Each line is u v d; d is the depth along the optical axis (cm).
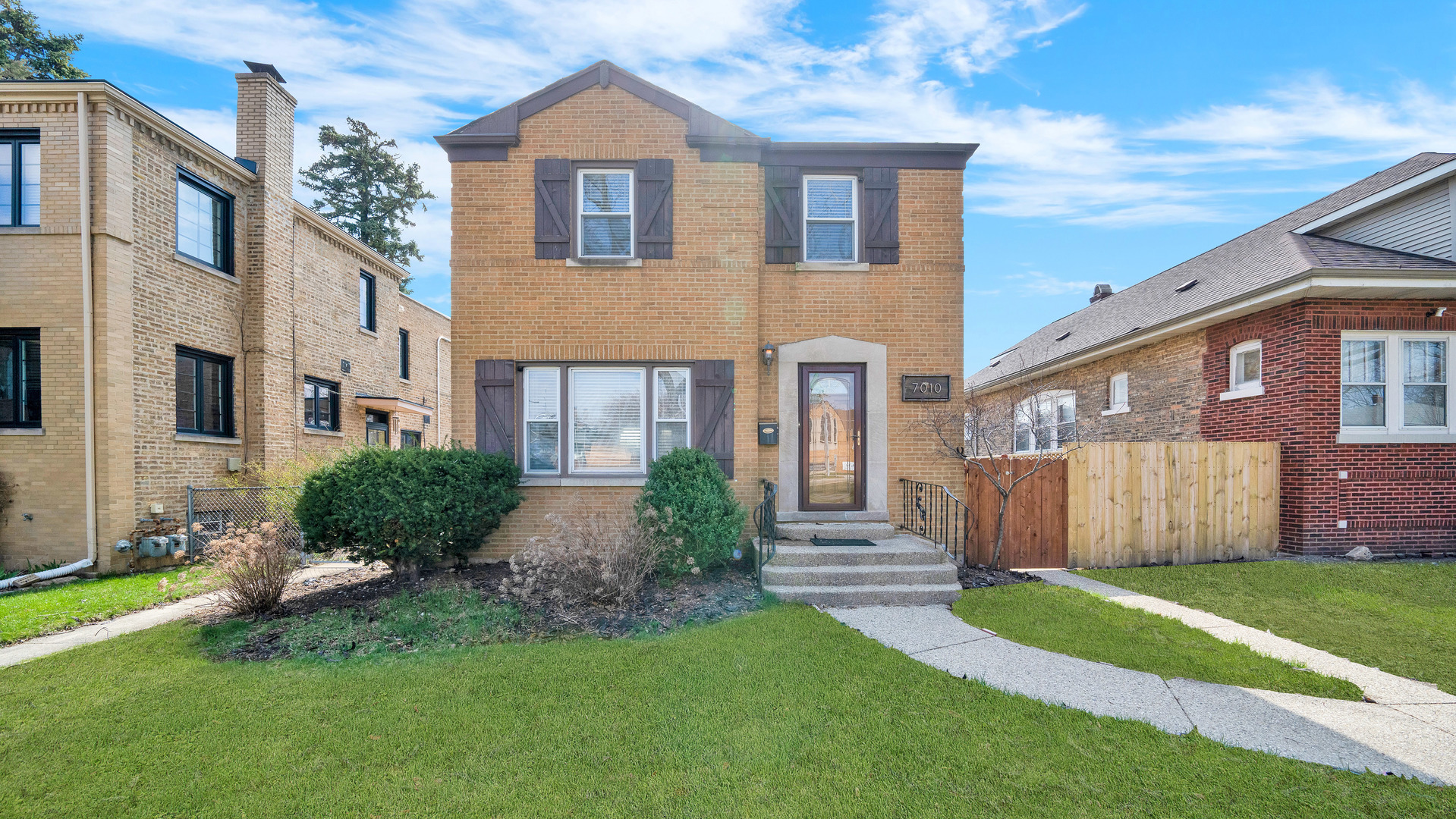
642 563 666
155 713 403
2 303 924
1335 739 373
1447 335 919
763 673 465
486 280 873
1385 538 905
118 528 920
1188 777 329
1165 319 1127
